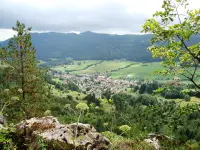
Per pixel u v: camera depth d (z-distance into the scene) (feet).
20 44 86.63
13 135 33.94
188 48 40.93
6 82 86.28
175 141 52.54
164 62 42.19
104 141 33.65
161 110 41.52
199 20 37.70
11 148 31.01
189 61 42.50
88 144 31.27
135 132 45.60
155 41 40.45
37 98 88.22
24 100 82.23
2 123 43.91
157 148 43.47
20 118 74.13
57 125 34.32
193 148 53.67
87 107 28.19
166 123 40.19
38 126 34.17
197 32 37.91
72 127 34.06
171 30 37.52
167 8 39.96
